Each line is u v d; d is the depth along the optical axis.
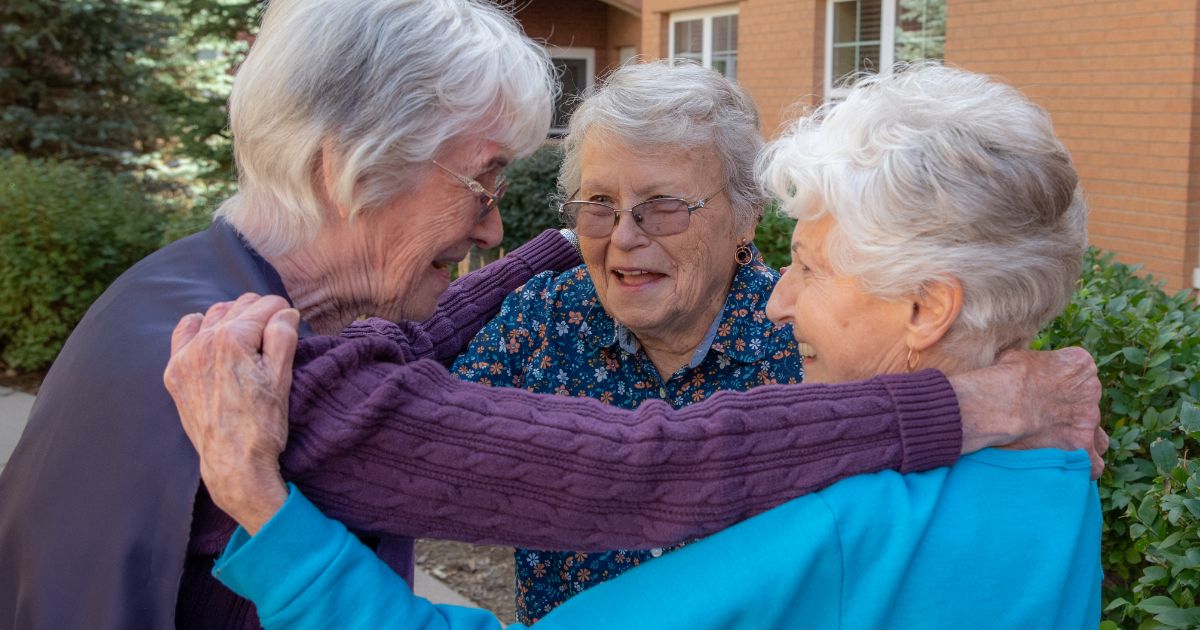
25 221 7.03
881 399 1.28
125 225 7.44
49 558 1.17
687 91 1.82
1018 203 1.26
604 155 1.84
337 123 1.26
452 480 1.20
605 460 1.21
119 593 1.13
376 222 1.33
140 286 1.31
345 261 1.35
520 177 9.61
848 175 1.30
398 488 1.19
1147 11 6.81
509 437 1.21
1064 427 1.36
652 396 1.98
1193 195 6.70
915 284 1.28
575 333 2.00
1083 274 3.43
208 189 8.41
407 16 1.29
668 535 1.23
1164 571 2.12
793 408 1.27
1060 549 1.28
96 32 10.10
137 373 1.20
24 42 9.64
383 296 1.38
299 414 1.17
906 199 1.27
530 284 2.05
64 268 7.10
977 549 1.26
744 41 10.83
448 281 1.51
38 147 10.10
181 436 1.17
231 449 1.10
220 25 7.60
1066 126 7.43
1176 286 6.79
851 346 1.37
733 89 1.90
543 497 1.21
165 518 1.13
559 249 2.18
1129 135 7.02
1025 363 1.35
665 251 1.84
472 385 1.27
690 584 1.21
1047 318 1.35
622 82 1.86
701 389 1.96
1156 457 2.18
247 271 1.28
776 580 1.19
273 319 1.16
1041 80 7.58
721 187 1.86
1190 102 6.61
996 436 1.31
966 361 1.35
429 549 4.55
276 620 1.11
